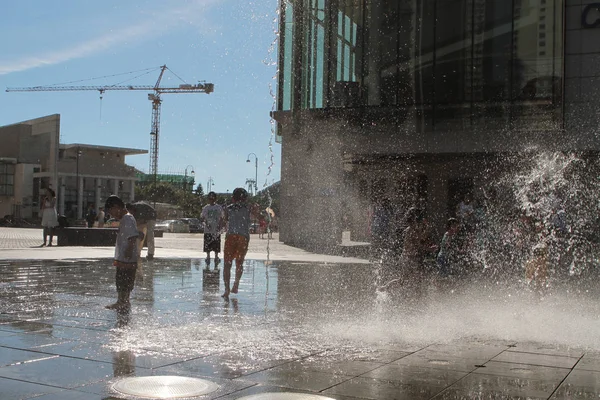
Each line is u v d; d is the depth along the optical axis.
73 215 82.06
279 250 23.72
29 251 18.56
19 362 4.61
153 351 5.11
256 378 4.29
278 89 26.36
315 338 5.87
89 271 12.40
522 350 5.50
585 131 22.33
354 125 25.50
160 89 93.19
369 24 25.00
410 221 14.81
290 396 3.85
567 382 4.34
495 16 23.27
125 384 4.04
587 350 5.52
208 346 5.37
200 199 94.06
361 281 11.76
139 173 98.94
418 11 24.34
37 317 6.73
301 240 27.81
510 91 23.16
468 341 5.90
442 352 5.36
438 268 11.20
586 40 22.22
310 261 17.61
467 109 23.72
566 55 22.50
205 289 9.92
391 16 24.72
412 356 5.17
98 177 84.62
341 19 25.47
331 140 26.16
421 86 24.34
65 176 81.44
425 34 24.22
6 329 5.97
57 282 10.34
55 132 75.50
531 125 23.00
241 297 9.02
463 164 24.91
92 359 4.77
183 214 91.56
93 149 87.44
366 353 5.25
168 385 4.04
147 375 4.30
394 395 3.93
